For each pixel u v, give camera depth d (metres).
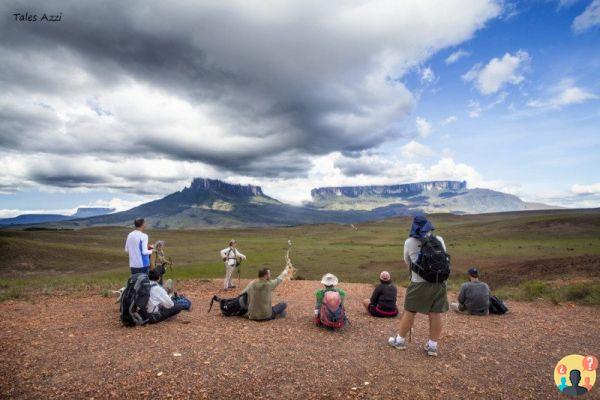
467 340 6.94
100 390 4.52
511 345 6.65
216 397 4.42
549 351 6.33
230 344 6.41
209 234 142.62
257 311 8.24
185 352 5.94
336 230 157.12
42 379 4.81
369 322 8.39
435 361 5.77
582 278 17.53
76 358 5.58
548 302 11.24
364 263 43.69
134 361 5.49
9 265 39.16
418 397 4.52
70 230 122.81
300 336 7.05
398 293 13.91
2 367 5.16
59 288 13.09
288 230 170.00
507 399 4.52
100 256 49.88
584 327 8.01
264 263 43.12
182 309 8.75
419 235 5.92
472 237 75.75
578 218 79.94
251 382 4.85
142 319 7.48
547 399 4.53
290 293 13.19
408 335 7.28
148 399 4.33
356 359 5.80
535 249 48.00
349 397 4.49
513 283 20.62
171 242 93.56
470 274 9.45
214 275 31.38
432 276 5.77
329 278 7.95
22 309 9.24
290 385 4.79
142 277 7.73
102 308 9.40
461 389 4.77
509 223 92.94
